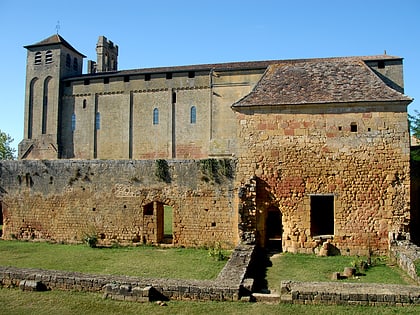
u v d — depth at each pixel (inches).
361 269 579.8
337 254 685.3
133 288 438.0
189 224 759.1
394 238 661.9
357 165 685.3
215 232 746.8
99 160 816.3
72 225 825.5
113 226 798.5
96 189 812.6
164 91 1996.8
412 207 786.8
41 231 848.3
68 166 834.8
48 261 658.8
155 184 778.2
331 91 723.4
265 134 717.9
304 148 703.1
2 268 521.7
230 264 536.4
